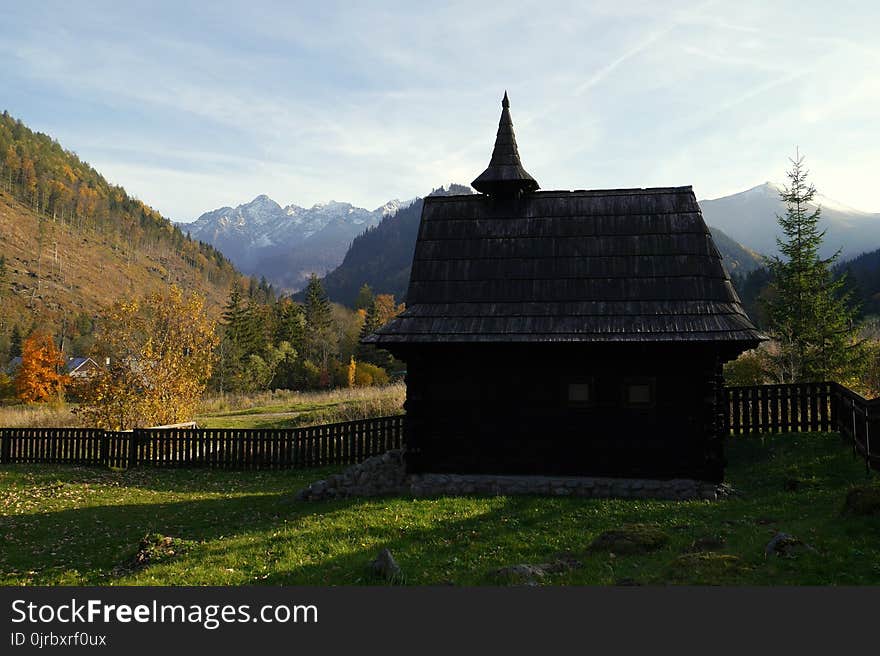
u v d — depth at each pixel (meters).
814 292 24.11
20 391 71.75
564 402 14.95
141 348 28.53
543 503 13.55
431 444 15.41
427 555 10.42
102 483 19.88
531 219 16.78
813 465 14.75
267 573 10.09
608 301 14.93
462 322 14.98
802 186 24.59
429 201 17.69
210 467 22.12
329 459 21.33
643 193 16.81
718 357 14.79
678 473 14.37
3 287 139.25
